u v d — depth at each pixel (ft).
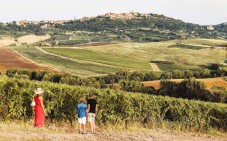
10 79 72.49
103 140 61.21
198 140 79.97
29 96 72.79
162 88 313.53
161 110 97.19
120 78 403.95
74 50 601.21
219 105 109.09
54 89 77.66
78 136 62.08
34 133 59.11
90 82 354.54
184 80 302.04
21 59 463.42
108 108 85.46
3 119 70.38
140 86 326.03
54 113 77.46
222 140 87.20
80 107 66.39
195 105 103.35
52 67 433.07
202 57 645.51
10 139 49.65
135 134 75.46
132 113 89.76
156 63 579.89
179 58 637.30
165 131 90.58
